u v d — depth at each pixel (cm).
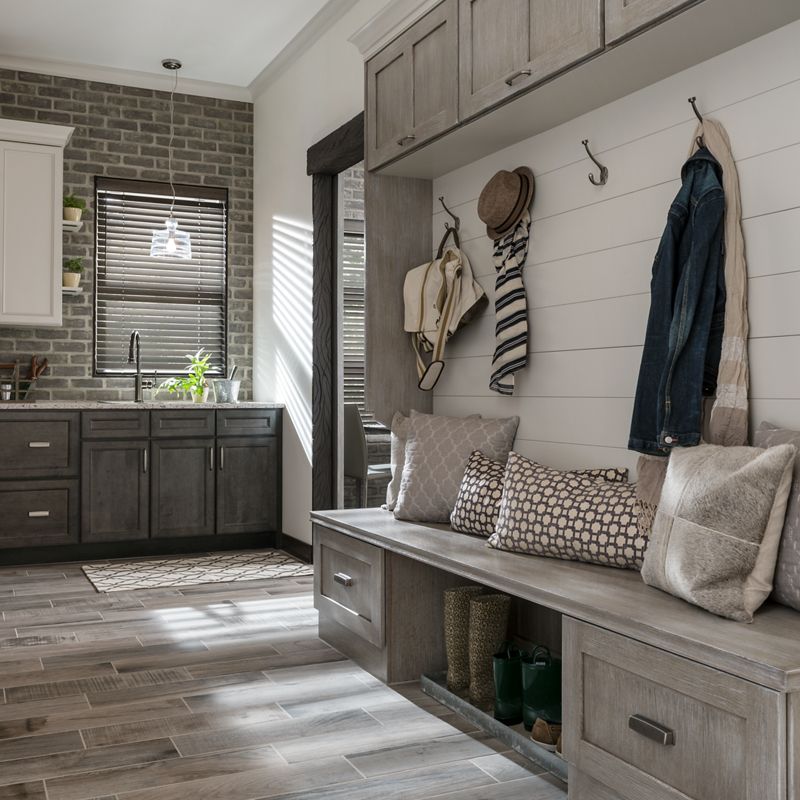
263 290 614
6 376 568
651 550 223
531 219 333
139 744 257
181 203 620
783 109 232
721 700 172
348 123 470
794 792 159
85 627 385
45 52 560
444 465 342
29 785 230
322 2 484
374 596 316
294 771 239
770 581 199
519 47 282
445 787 231
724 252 244
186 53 562
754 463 199
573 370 312
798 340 227
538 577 242
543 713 256
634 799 195
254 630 381
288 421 566
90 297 592
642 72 264
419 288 382
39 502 517
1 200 533
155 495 544
